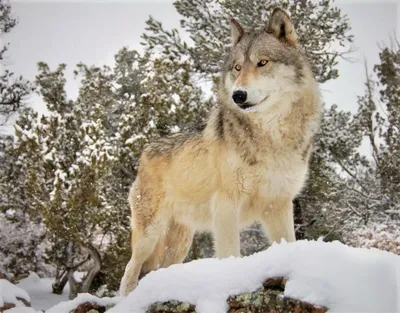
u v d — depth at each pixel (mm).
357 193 17266
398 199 16328
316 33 15805
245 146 5930
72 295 17578
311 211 17109
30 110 20469
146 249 7578
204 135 6699
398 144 17500
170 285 4016
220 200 6145
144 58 18141
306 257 3613
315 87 6176
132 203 8055
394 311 3102
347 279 3350
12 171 19578
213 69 17406
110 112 20578
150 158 7734
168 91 16797
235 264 3957
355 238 14156
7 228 20844
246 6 15945
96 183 15219
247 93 5629
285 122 5867
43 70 21750
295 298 3381
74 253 18734
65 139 16297
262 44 5934
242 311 3627
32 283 18891
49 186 16062
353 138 18078
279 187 6020
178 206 7320
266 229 6406
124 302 4152
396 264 3477
